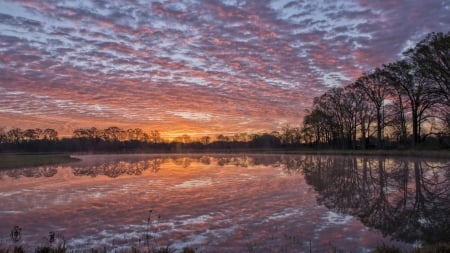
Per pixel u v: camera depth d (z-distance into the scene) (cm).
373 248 823
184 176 2608
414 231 966
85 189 1914
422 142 4994
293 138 10988
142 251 812
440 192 1581
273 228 1008
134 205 1397
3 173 3203
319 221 1087
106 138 14625
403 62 4878
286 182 2075
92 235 967
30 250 841
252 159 5400
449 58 3891
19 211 1321
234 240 898
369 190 1695
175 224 1075
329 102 7550
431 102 4641
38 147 12562
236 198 1523
